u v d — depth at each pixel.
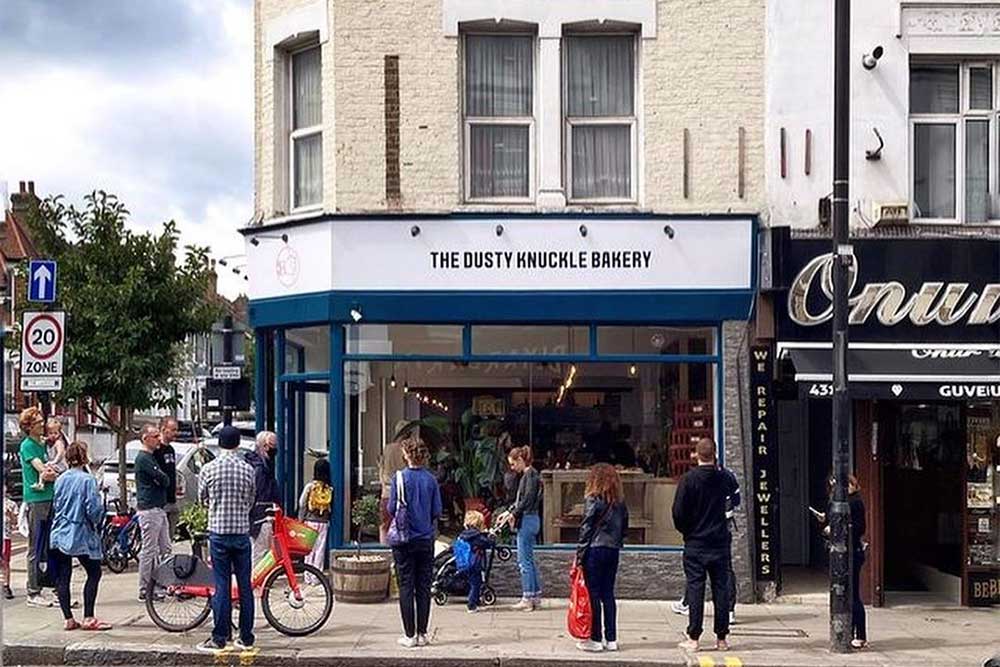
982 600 14.37
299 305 14.82
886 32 14.47
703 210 14.45
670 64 14.55
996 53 14.51
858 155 14.45
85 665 11.13
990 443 14.52
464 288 14.41
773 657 11.28
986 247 14.24
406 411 14.67
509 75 14.85
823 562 16.59
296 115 15.62
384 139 14.54
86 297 18.81
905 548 15.32
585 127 14.84
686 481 11.56
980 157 14.81
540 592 13.89
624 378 14.62
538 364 14.69
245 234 15.45
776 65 14.48
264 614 11.88
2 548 12.95
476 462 14.63
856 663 11.13
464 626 12.53
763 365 14.30
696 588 11.47
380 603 13.79
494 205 14.66
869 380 13.67
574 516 14.56
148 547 13.20
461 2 14.55
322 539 14.27
